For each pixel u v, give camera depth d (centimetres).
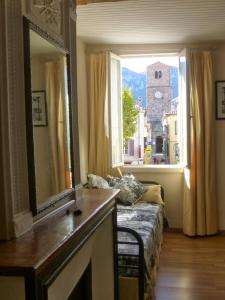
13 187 128
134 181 446
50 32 167
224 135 453
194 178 444
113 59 462
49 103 161
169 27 385
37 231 135
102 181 415
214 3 312
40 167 147
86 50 457
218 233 461
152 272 285
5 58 123
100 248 205
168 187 474
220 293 299
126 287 246
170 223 475
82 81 438
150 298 265
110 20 356
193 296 295
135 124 500
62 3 186
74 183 192
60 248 119
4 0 123
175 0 302
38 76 149
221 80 451
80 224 145
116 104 474
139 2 304
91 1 287
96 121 456
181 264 363
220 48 450
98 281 207
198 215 445
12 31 130
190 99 441
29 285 103
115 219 217
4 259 107
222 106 452
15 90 131
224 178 457
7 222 124
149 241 286
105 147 455
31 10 145
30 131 137
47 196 154
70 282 151
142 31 399
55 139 168
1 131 122
